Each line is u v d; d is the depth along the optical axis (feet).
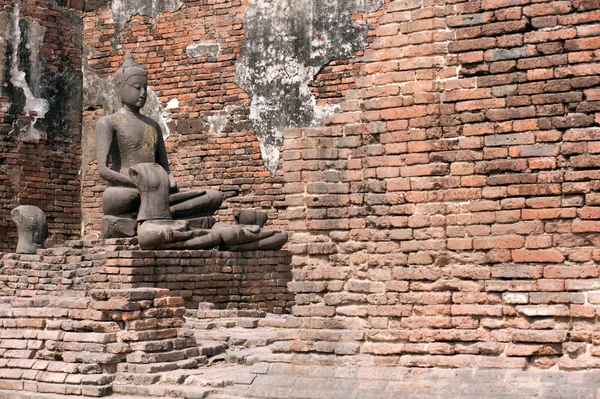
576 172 23.79
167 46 58.18
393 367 24.70
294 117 54.49
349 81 53.06
